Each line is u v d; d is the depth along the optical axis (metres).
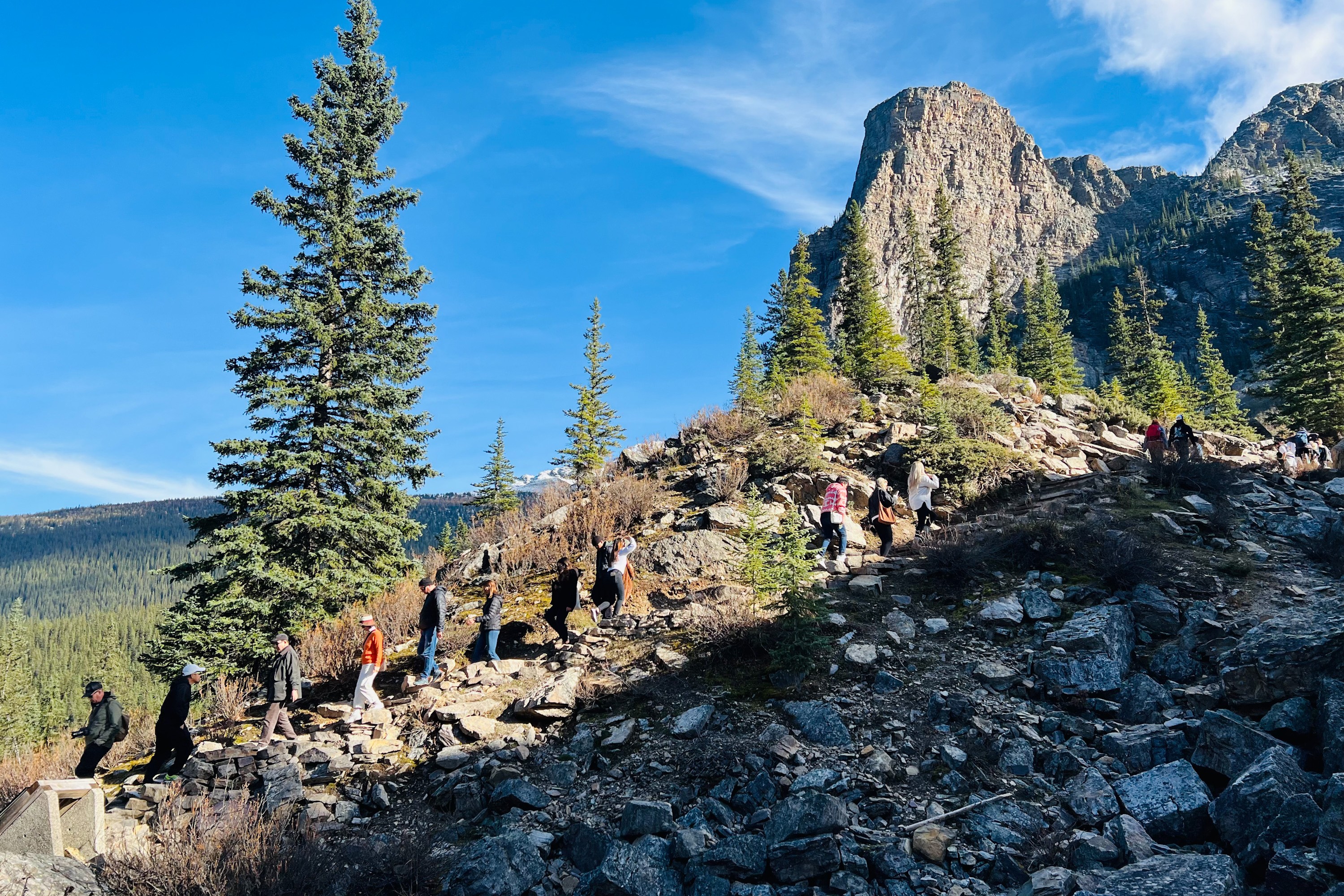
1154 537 13.55
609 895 6.29
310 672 12.99
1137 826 6.61
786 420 23.34
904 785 7.84
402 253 19.69
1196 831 6.55
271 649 14.88
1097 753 8.12
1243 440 26.11
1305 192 41.12
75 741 11.82
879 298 44.00
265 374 17.41
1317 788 6.46
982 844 6.80
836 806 7.03
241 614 15.35
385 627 14.03
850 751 8.37
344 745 9.56
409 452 18.77
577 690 10.09
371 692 10.62
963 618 11.40
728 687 9.88
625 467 22.59
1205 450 22.91
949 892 6.27
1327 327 37.50
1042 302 69.50
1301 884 5.29
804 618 10.14
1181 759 7.31
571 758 8.82
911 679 9.77
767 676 10.01
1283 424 41.09
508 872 6.58
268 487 17.25
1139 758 7.79
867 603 12.09
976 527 14.73
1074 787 7.45
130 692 68.88
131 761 10.73
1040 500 16.33
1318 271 38.09
